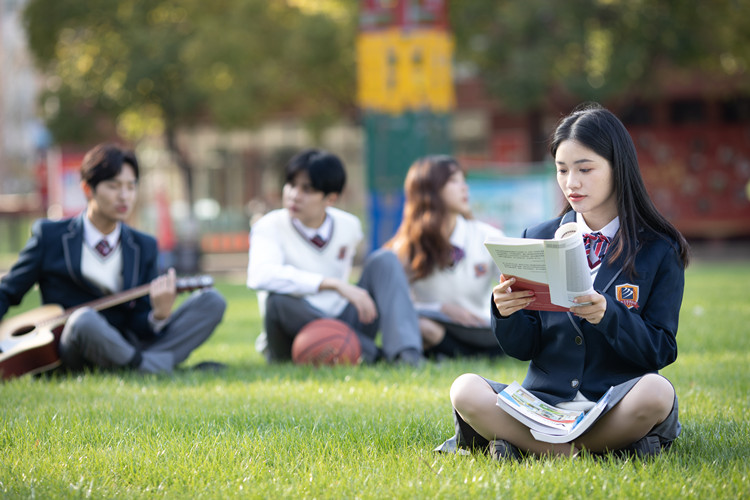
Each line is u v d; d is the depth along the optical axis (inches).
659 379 215.0
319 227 436.8
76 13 1594.5
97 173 402.6
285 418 291.0
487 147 1984.5
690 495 193.5
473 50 1521.9
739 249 1790.1
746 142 1766.7
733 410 297.0
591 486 199.5
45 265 411.5
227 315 724.0
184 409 309.7
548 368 233.6
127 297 402.9
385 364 416.5
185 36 1589.6
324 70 1582.2
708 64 1608.0
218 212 1875.0
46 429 275.7
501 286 213.0
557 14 1450.5
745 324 542.0
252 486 210.1
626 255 226.1
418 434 264.7
